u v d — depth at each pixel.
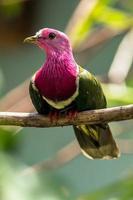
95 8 11.77
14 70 16.81
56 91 9.56
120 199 10.66
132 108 8.84
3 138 12.66
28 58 16.84
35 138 16.81
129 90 11.16
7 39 16.55
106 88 11.19
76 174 16.73
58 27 16.42
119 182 10.81
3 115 9.26
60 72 9.59
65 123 9.41
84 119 9.25
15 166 11.70
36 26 16.44
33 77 9.76
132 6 12.84
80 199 11.22
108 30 12.87
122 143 13.92
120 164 16.58
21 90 13.18
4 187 11.02
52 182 12.02
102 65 16.17
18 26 16.36
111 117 8.97
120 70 11.67
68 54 9.77
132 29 12.32
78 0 16.31
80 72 9.60
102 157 10.22
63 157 13.73
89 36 12.82
